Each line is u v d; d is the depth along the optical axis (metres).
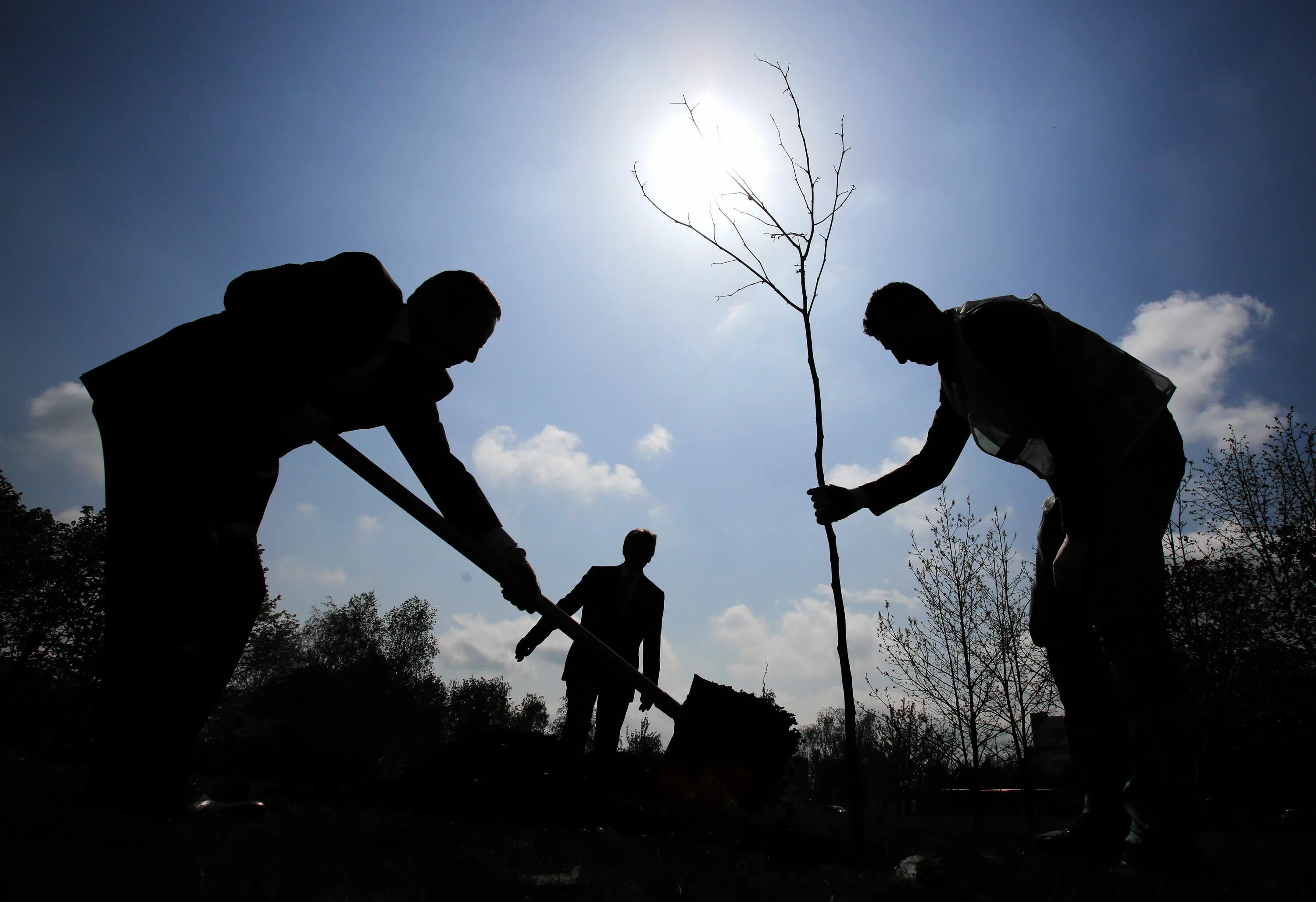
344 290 2.36
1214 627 13.91
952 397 3.44
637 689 3.87
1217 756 14.88
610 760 4.15
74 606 27.77
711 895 1.71
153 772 2.20
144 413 2.29
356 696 41.16
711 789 3.76
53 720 26.20
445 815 3.13
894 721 11.54
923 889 1.89
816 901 1.76
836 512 3.59
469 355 2.92
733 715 3.84
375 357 2.79
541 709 58.50
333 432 3.03
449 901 1.39
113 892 1.21
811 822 5.02
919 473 3.73
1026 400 2.68
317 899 1.30
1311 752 14.56
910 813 12.07
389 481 3.21
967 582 11.22
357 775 10.45
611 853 2.25
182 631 2.26
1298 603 13.97
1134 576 2.67
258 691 37.31
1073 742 3.24
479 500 3.44
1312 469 14.33
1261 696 13.96
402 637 51.62
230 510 2.62
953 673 11.06
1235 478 14.58
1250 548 14.35
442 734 49.09
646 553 6.00
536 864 1.93
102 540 28.70
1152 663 2.60
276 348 2.33
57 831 1.60
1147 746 2.56
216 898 1.23
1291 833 5.35
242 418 2.36
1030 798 10.48
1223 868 2.43
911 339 3.20
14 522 29.39
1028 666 10.85
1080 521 2.60
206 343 2.35
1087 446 2.56
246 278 2.33
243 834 1.91
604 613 5.85
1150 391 2.80
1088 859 2.96
